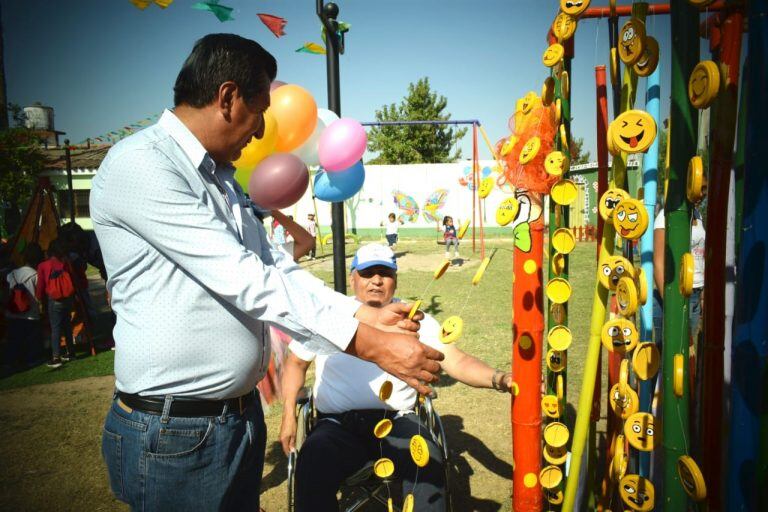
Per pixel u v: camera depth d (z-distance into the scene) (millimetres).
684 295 1157
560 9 1460
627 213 1247
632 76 1427
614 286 1413
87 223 18594
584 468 2328
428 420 2248
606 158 1938
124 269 1312
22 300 5742
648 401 1906
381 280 2279
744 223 1051
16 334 5770
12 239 7484
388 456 1995
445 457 2016
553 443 1674
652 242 2043
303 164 2184
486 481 2889
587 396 1571
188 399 1358
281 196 2102
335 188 2523
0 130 15273
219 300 1351
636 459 2117
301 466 2014
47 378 5152
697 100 1041
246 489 1634
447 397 4109
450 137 28016
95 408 4324
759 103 998
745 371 1066
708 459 1276
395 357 1274
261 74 1416
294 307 1247
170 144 1340
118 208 1263
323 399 2154
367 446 2070
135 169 1244
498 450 3240
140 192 1235
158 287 1305
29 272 5898
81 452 3516
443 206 20266
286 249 2811
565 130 1640
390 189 20375
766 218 1012
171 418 1342
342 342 1269
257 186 2092
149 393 1343
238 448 1490
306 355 2297
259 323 1465
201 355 1345
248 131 1461
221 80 1346
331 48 3109
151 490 1375
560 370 1715
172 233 1232
